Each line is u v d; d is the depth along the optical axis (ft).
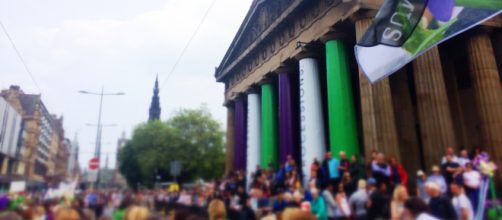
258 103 97.55
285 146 75.56
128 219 15.78
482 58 55.83
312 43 68.59
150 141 176.55
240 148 104.78
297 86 89.66
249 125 95.86
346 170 43.47
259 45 92.38
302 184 62.13
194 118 183.62
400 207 24.00
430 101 51.21
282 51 80.84
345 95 58.90
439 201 25.00
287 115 77.61
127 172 201.36
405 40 38.04
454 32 34.58
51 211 25.27
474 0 34.47
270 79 89.35
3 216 18.11
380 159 39.45
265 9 91.35
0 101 153.07
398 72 61.11
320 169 46.01
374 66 41.98
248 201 47.75
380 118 48.88
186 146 178.40
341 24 60.64
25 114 232.94
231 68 111.65
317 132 65.82
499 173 49.21
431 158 48.80
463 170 35.78
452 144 48.96
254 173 73.72
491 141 51.65
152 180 184.85
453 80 66.54
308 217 12.93
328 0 65.10
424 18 37.24
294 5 73.15
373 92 50.52
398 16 39.17
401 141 56.65
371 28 42.09
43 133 283.18
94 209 52.08
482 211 32.37
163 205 75.10
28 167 223.30
